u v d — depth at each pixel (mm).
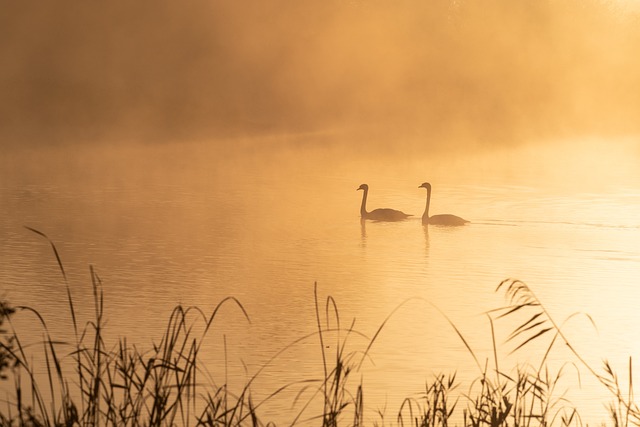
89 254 27188
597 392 14977
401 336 18297
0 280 23000
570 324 19609
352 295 22188
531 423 13250
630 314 20484
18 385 9828
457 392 14820
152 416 9508
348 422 13367
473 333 18656
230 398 14148
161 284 22969
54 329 17969
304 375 15625
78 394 13789
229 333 18250
